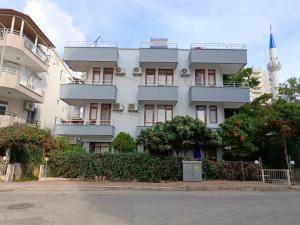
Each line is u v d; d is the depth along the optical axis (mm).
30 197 10922
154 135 17391
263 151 20562
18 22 22000
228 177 18047
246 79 27875
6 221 6746
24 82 23547
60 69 33156
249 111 24875
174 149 18297
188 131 17141
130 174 17656
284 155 19766
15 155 18203
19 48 20656
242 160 19672
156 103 22516
